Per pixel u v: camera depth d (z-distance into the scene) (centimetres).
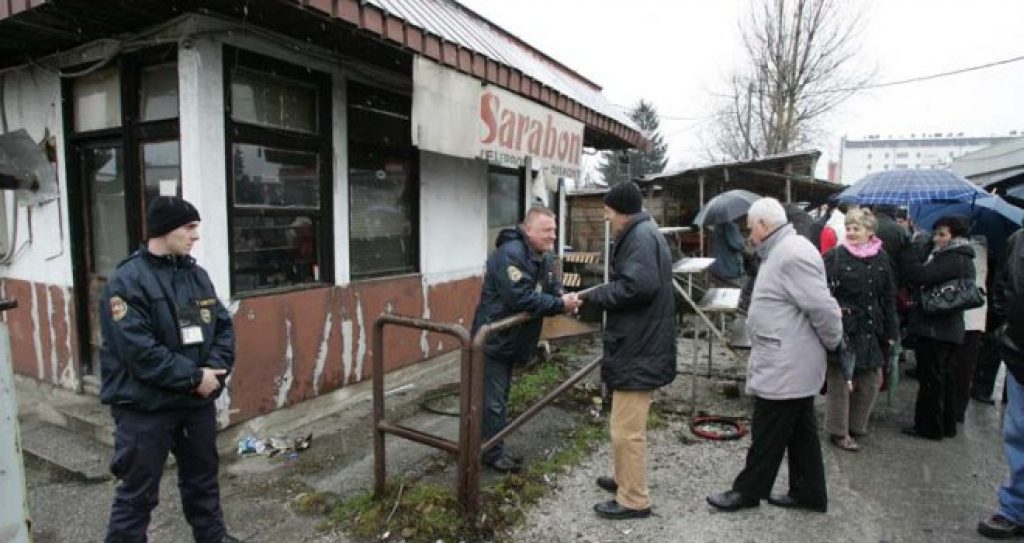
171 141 384
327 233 459
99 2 326
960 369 462
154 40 369
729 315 841
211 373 254
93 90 426
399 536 286
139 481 245
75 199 445
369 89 495
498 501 315
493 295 353
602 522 305
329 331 456
